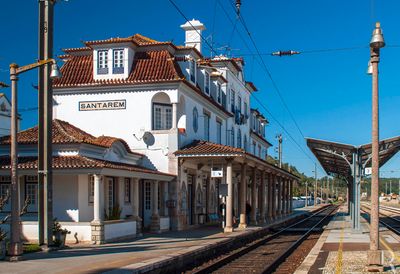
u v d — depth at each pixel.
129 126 26.48
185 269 15.41
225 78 36.09
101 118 26.77
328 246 19.30
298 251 20.75
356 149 25.52
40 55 17.20
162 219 24.91
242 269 15.62
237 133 40.56
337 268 13.58
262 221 34.81
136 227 22.27
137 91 26.52
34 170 19.52
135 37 30.61
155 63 27.11
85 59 28.16
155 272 13.49
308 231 30.22
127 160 24.97
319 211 65.88
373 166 13.00
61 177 21.17
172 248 17.42
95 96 26.89
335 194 158.88
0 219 19.73
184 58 28.44
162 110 26.86
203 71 31.28
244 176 28.78
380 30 12.73
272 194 39.91
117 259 14.51
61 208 21.05
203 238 21.61
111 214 21.70
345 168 39.62
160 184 25.95
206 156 25.38
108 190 22.23
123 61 26.78
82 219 20.95
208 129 32.19
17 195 14.44
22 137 22.20
